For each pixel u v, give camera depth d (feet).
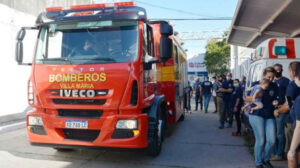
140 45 15.20
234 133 25.50
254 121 15.61
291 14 29.63
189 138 24.11
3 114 28.55
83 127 14.66
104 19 15.80
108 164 16.29
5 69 29.17
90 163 16.42
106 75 14.55
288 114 16.93
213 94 44.70
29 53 32.78
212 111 47.37
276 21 33.32
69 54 15.79
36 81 15.56
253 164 16.84
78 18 16.01
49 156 17.71
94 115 14.82
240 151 19.81
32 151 18.83
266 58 21.07
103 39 15.71
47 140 15.19
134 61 14.78
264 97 15.40
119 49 15.31
